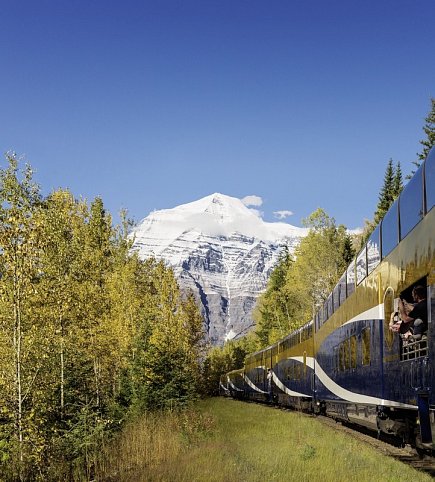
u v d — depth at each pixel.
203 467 14.88
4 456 15.33
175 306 45.44
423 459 14.51
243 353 127.94
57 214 22.34
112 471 16.92
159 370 29.92
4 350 16.83
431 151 11.38
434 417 10.99
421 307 11.81
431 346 10.76
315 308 61.88
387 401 14.73
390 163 61.59
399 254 13.48
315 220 63.88
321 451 16.78
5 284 16.34
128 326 34.47
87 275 26.52
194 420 25.69
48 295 19.05
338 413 24.84
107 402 27.66
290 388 40.34
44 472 16.42
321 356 28.80
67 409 19.02
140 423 23.48
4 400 16.14
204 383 78.56
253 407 47.06
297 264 63.66
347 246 64.56
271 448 18.56
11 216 16.12
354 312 19.48
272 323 92.31
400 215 13.59
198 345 64.62
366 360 17.31
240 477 13.73
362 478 12.53
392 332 14.03
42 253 17.19
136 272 38.62
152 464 16.95
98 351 27.08
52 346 19.14
